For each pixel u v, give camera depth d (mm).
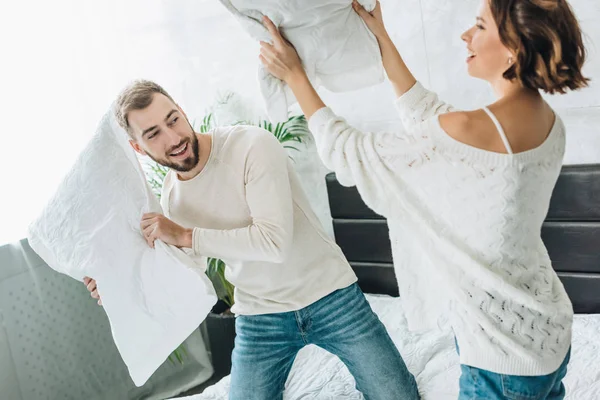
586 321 2305
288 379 2312
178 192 1793
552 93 1131
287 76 1376
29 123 2664
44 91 2752
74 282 2701
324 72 1488
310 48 1410
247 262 1744
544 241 2479
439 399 1996
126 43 3191
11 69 2619
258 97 3037
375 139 1232
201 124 3205
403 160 1201
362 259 2961
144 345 1732
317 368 2342
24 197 2588
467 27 2514
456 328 1277
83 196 1663
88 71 2977
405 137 1194
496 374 1213
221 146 1728
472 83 2576
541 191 1180
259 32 1390
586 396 1863
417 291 1441
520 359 1186
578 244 2420
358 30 1467
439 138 1150
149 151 1679
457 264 1228
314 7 1378
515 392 1196
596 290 2422
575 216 2402
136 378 1756
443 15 2545
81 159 1666
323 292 1749
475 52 1186
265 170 1641
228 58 3041
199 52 3092
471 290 1218
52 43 2805
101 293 1672
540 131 1161
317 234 1789
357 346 1757
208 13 3014
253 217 1655
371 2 1449
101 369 2801
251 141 1685
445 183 1175
